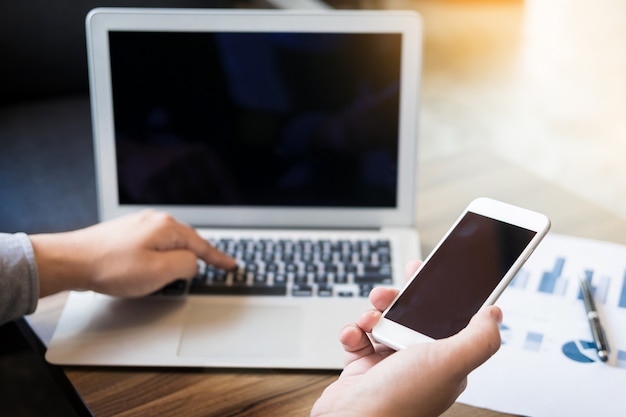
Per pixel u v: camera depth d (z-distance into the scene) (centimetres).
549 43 130
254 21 79
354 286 73
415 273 60
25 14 119
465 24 137
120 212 84
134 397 60
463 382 52
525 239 58
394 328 55
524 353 63
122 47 79
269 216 84
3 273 66
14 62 120
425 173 95
